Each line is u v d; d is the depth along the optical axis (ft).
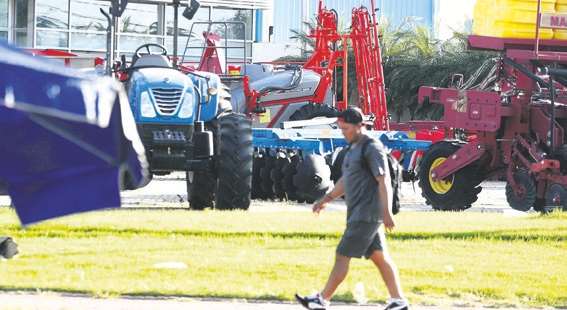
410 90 355.36
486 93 170.71
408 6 463.42
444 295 88.33
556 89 180.04
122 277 90.74
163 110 143.54
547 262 105.29
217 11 312.91
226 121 146.10
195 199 149.48
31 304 79.00
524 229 128.36
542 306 85.51
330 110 220.43
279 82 217.56
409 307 83.20
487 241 117.70
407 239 118.01
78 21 322.75
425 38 365.20
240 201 144.87
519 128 171.63
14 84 49.52
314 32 236.84
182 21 308.19
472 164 174.09
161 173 149.07
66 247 105.60
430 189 176.65
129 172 53.72
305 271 95.50
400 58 361.71
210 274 93.20
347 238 78.23
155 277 91.20
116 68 147.95
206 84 149.48
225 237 114.52
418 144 177.68
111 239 111.45
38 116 51.29
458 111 173.58
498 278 95.86
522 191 169.68
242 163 144.15
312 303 78.54
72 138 51.88
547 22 175.73
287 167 171.12
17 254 98.17
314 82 223.30
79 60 219.82
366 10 229.66
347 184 78.54
